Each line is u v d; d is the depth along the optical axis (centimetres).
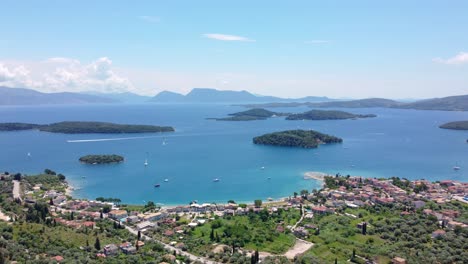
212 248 19162
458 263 17150
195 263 17238
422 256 17875
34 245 17375
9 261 15162
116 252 17975
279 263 17088
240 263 17312
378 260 17775
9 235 17850
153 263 16600
